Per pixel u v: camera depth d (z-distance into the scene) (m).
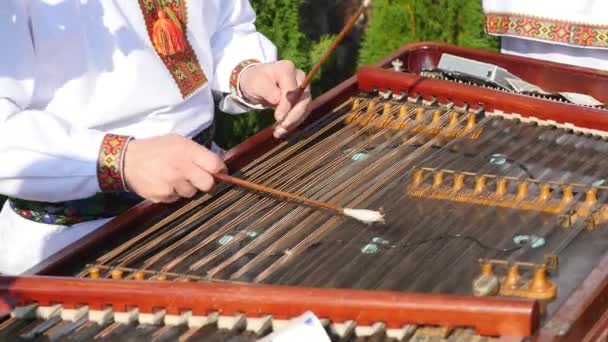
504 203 2.61
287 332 1.99
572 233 2.43
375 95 3.31
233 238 2.52
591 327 2.07
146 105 2.91
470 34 4.70
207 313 2.14
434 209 2.60
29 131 2.59
